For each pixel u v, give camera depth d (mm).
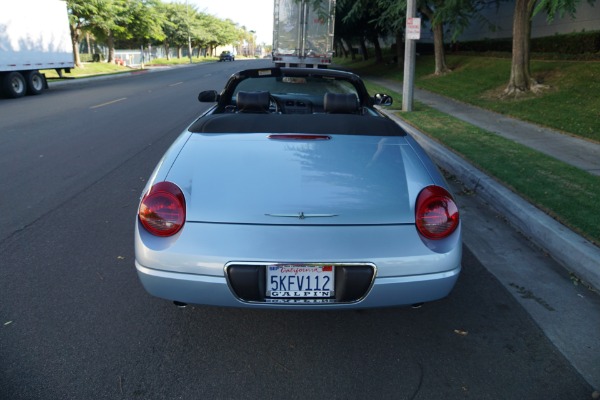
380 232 2381
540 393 2334
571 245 3654
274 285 2363
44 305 3059
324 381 2398
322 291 2383
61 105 13969
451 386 2375
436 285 2443
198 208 2396
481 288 3361
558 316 3021
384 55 34406
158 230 2400
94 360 2525
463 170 5984
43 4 18672
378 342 2738
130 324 2869
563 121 8695
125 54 51500
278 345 2693
